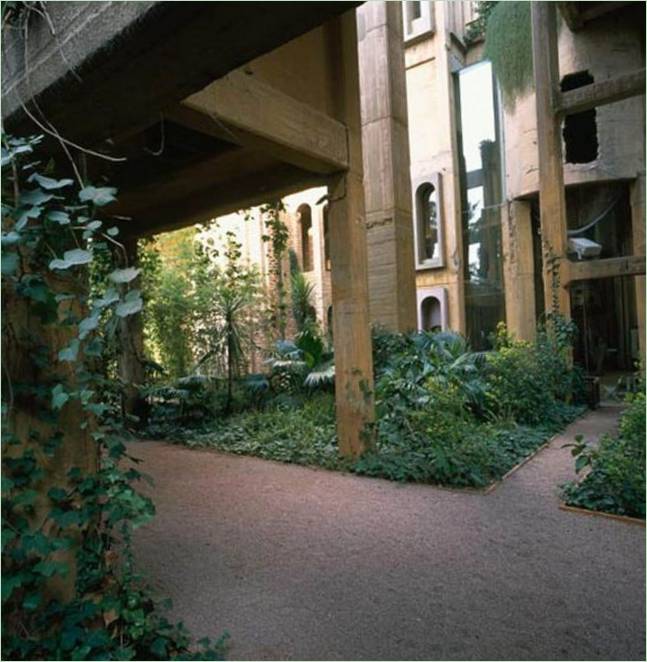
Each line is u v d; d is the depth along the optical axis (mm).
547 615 2146
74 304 1882
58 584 1829
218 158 4602
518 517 3312
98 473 1901
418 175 12211
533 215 11422
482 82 11797
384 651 1918
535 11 8094
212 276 9062
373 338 6520
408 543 2922
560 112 7980
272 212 7875
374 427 4594
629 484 3387
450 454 4191
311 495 3852
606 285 12000
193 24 1313
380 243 7090
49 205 1751
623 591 2336
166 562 2709
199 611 2207
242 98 3359
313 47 4234
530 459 4781
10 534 1572
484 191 11828
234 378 7625
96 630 1765
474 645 1948
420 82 12180
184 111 3080
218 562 2703
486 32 11039
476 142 11922
